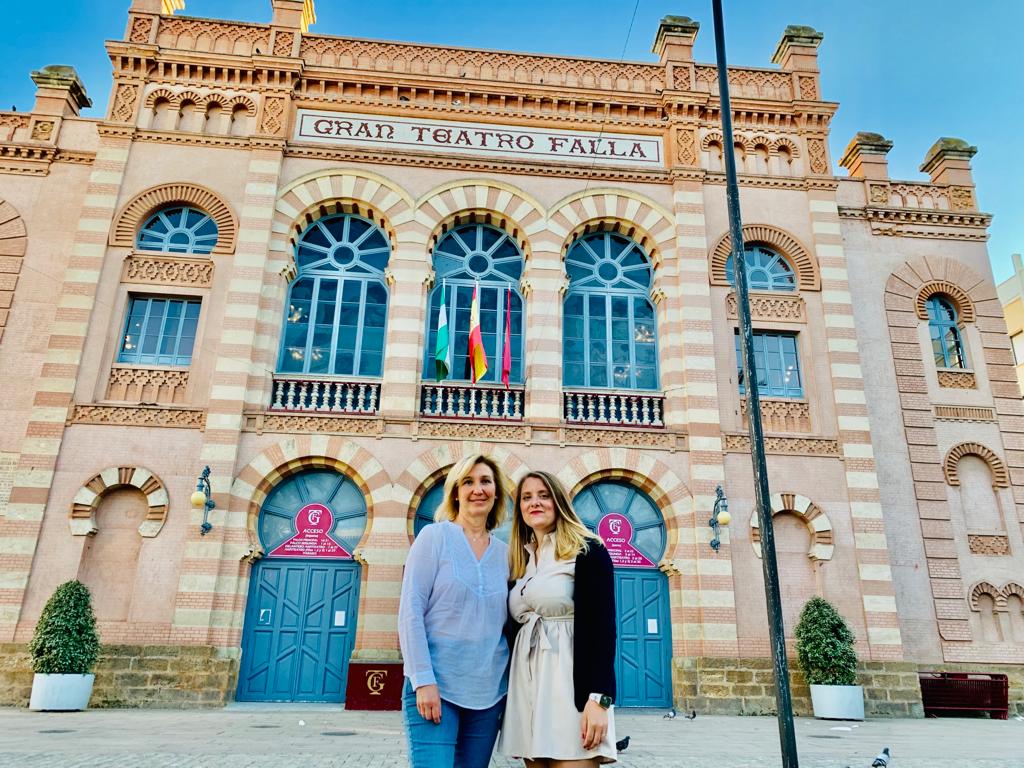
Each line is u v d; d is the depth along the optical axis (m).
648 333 16.45
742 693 13.45
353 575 13.96
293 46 17.08
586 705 3.22
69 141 16.62
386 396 14.71
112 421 14.01
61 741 8.24
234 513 13.65
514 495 3.96
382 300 16.02
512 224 16.47
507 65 17.73
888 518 15.72
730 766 7.46
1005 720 13.77
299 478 14.41
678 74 17.84
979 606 15.46
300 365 15.38
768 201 17.27
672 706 13.71
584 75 17.86
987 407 16.88
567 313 16.39
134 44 16.55
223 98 16.67
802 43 18.72
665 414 15.41
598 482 14.98
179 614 12.87
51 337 14.35
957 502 16.14
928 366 17.16
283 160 16.33
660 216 16.83
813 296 16.64
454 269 16.41
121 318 14.91
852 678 13.08
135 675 12.53
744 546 14.48
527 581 3.60
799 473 15.11
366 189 16.30
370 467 14.13
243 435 14.16
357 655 12.95
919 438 16.41
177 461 13.84
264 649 13.45
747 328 8.09
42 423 13.80
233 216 15.69
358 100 17.00
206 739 8.70
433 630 3.41
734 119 17.92
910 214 18.19
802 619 13.64
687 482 14.73
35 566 13.06
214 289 15.12
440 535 3.60
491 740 3.40
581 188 16.86
